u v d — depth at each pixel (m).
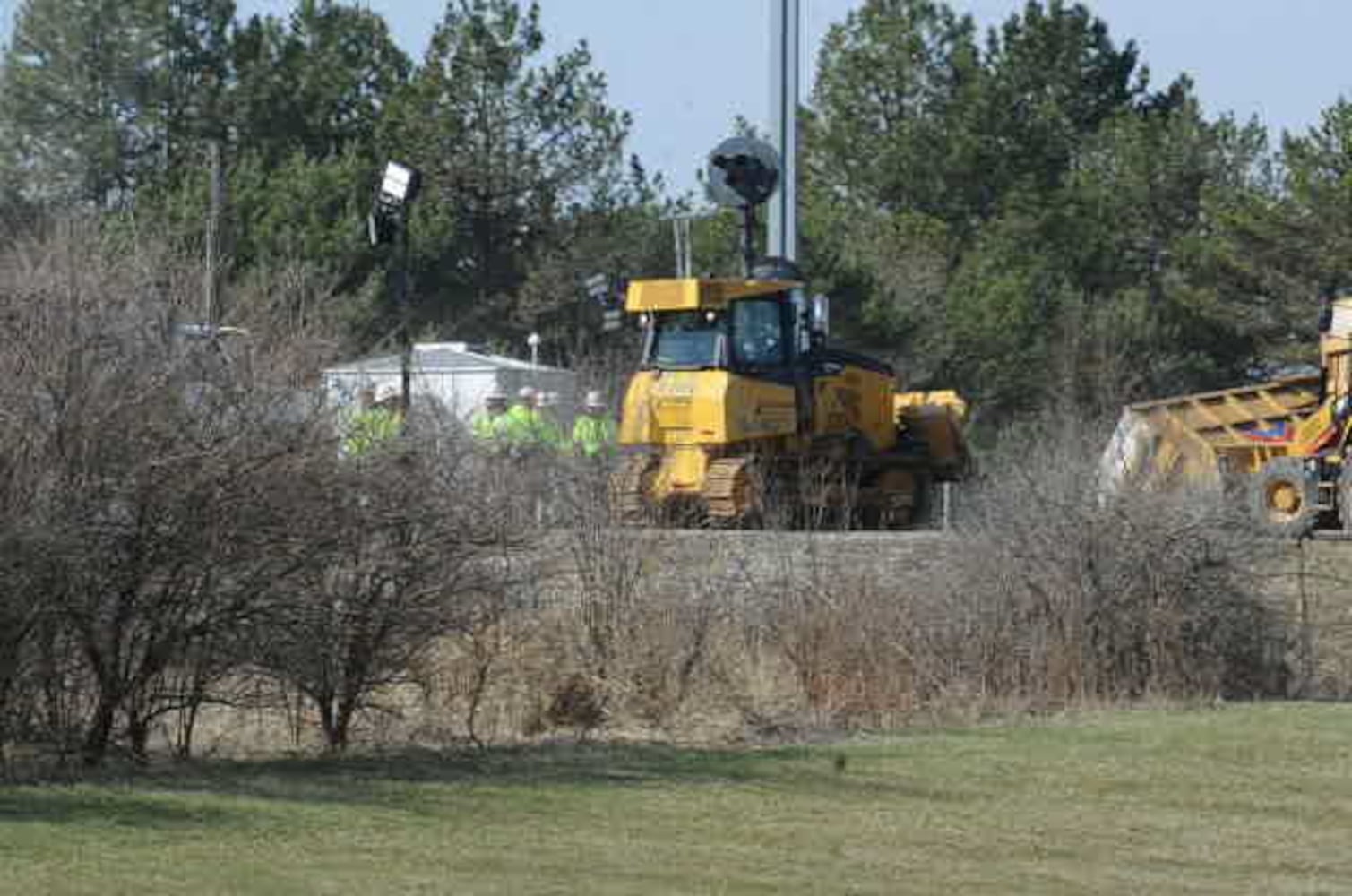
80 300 44.44
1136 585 65.62
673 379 105.94
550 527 57.78
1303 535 77.88
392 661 49.97
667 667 57.59
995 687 63.59
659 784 46.94
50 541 42.66
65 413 43.34
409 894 34.78
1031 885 37.59
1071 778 49.12
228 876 35.50
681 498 101.00
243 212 192.50
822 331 111.12
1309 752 53.19
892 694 60.81
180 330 45.69
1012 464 69.50
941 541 67.12
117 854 37.00
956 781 48.47
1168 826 43.75
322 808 42.31
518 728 55.28
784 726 57.03
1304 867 40.03
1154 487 68.38
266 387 45.97
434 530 49.00
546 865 37.62
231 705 48.88
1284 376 116.44
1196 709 62.38
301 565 46.69
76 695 46.47
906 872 38.38
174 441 44.59
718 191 90.38
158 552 45.00
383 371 55.88
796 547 65.25
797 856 39.47
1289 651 69.44
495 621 52.91
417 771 47.72
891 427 115.25
